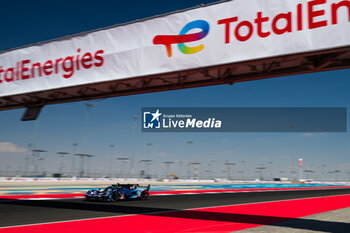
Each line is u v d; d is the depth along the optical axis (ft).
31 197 53.06
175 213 35.04
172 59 26.20
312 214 37.29
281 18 22.41
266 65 25.94
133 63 27.96
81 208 38.01
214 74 27.84
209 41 24.91
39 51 34.30
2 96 35.78
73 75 31.24
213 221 29.25
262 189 115.55
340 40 20.08
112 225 25.25
